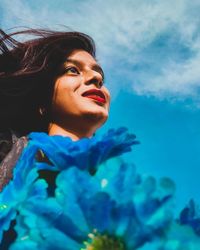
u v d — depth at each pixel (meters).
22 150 1.83
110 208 1.04
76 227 1.10
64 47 2.44
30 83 2.36
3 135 2.37
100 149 1.43
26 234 1.14
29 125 2.41
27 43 2.52
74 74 2.21
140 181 1.01
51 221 1.11
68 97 2.12
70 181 1.11
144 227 0.97
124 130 1.47
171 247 0.95
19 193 1.35
